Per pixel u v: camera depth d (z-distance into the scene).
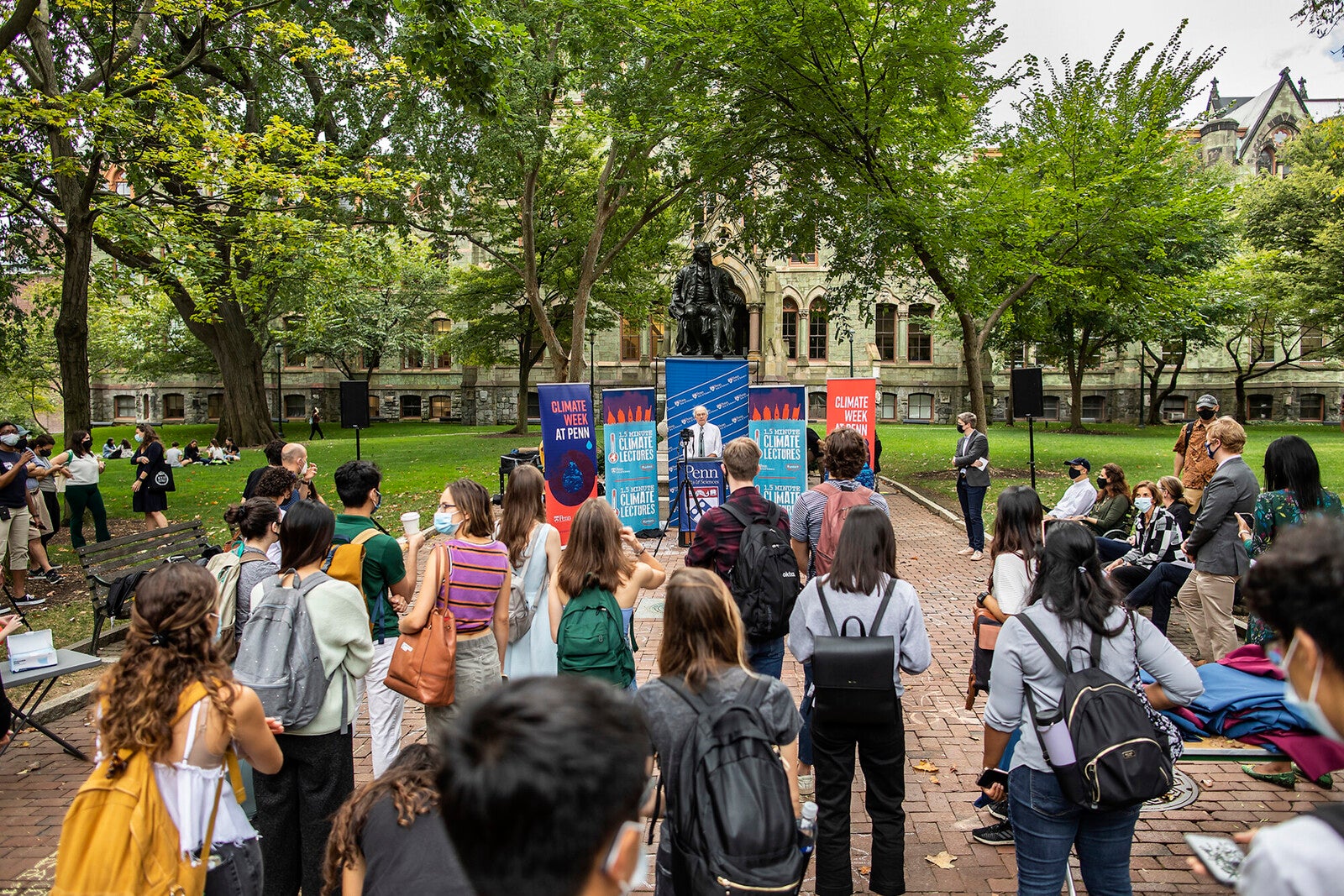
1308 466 4.91
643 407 12.71
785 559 4.42
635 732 1.18
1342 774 5.12
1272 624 1.59
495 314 35.47
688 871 2.27
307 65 21.53
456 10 9.62
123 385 47.97
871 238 15.59
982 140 18.97
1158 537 7.28
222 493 17.23
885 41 14.45
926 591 9.45
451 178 19.84
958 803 4.68
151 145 14.15
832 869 3.55
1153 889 3.81
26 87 14.42
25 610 9.02
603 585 4.02
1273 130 50.19
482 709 1.13
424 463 21.69
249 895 2.67
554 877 1.04
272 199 17.14
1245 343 40.59
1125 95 17.59
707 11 14.41
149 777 2.38
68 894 2.28
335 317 36.12
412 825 2.04
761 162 19.08
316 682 3.52
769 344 42.88
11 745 5.87
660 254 28.05
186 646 2.53
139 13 14.34
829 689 3.40
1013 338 29.92
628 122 17.23
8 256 17.31
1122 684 2.83
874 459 15.05
